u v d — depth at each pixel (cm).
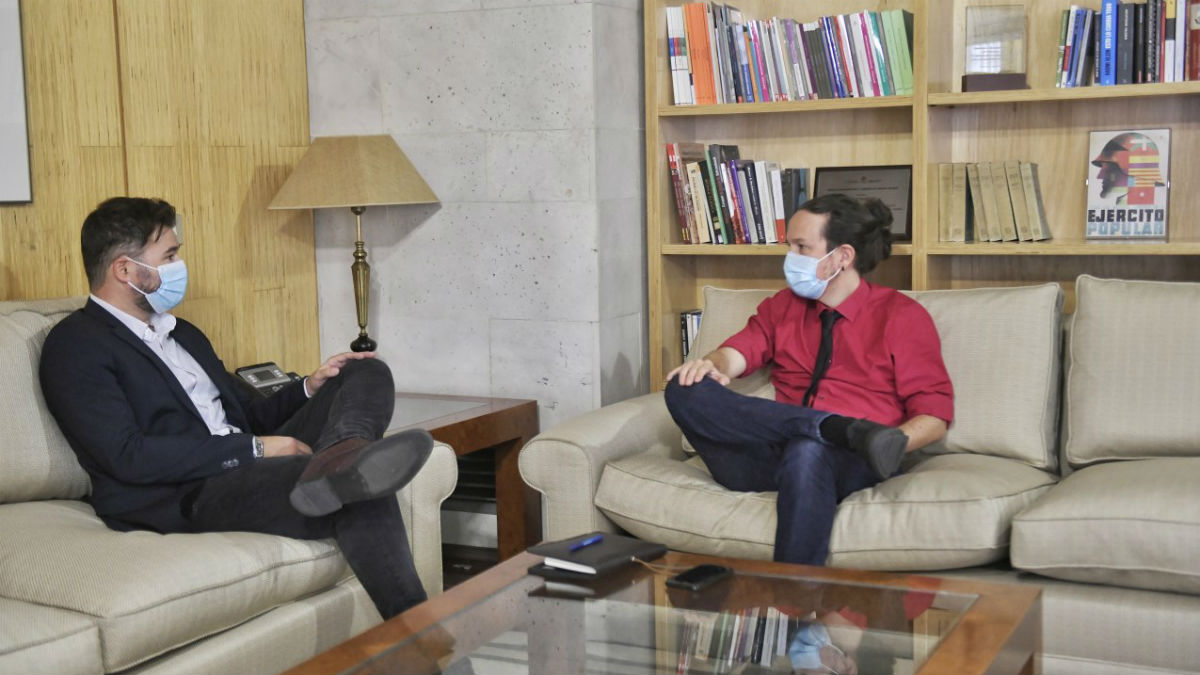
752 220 369
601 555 218
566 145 363
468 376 388
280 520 245
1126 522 229
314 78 397
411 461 227
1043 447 282
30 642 196
